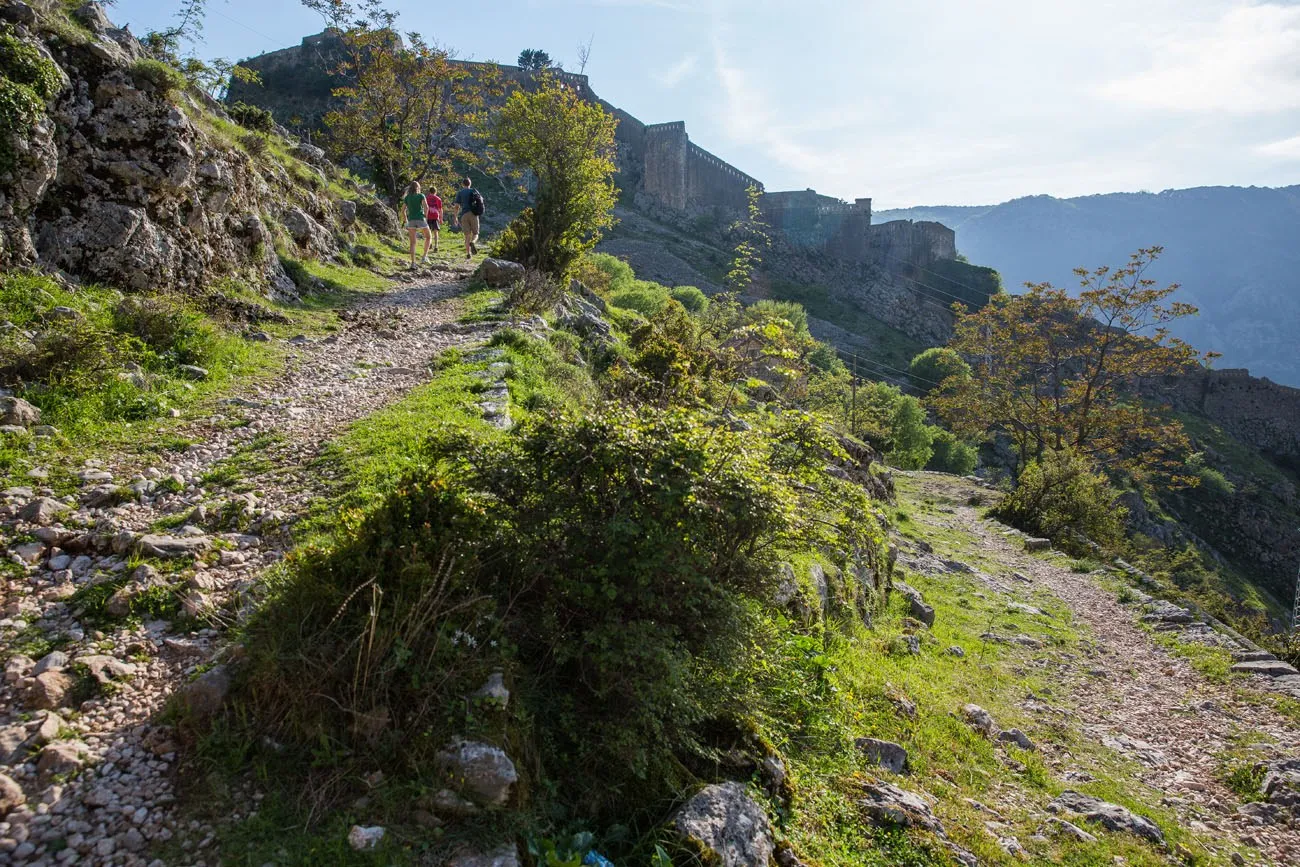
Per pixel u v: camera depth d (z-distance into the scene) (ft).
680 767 12.71
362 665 10.61
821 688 20.71
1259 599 197.16
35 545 14.99
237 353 31.96
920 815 17.06
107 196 33.37
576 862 9.82
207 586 14.11
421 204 64.44
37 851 8.63
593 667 12.90
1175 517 226.79
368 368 33.91
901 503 92.27
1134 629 49.55
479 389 30.76
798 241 356.18
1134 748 29.99
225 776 9.91
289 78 272.72
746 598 15.71
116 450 21.13
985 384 154.51
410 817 9.77
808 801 15.52
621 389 34.45
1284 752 29.89
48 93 30.86
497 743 10.43
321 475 20.38
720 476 14.06
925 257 377.30
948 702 28.71
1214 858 21.38
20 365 23.41
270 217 48.60
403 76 104.47
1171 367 131.03
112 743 10.30
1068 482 92.94
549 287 58.03
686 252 303.48
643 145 357.61
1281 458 288.92
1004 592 55.93
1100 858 19.39
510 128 69.72
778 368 26.78
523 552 13.21
